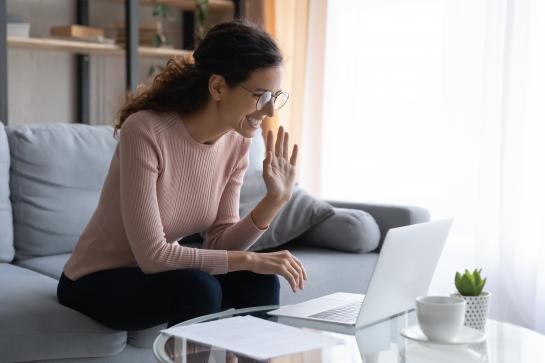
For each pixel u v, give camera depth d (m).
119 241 1.80
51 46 3.41
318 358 1.29
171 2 3.86
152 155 1.71
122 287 1.73
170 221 1.83
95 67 3.87
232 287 1.82
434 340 1.39
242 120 1.72
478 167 3.16
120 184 1.72
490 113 3.09
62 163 2.47
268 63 1.67
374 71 3.57
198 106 1.76
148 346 1.89
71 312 1.78
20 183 2.42
